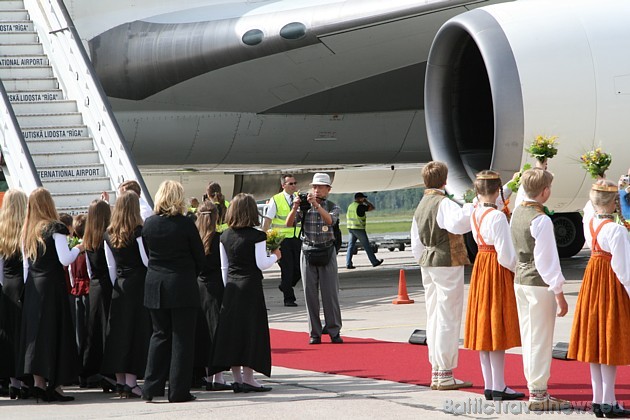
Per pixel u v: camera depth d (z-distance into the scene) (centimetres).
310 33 3234
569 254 4072
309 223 2033
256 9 3472
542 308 1270
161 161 3678
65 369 1530
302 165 3906
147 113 3519
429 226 1450
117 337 1547
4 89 2702
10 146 2592
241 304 1516
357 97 3522
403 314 2452
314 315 2039
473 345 1358
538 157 1466
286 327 2347
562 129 2511
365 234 4181
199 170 4197
